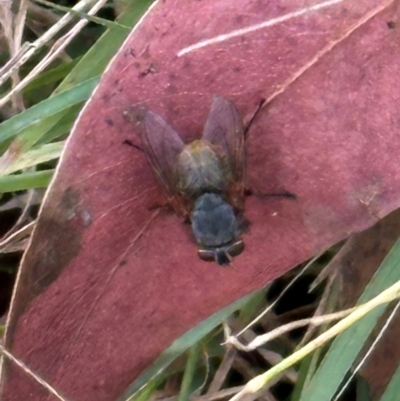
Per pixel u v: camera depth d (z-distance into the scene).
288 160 0.05
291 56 0.05
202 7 0.05
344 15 0.05
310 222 0.05
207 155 0.05
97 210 0.05
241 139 0.05
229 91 0.05
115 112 0.05
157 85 0.05
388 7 0.05
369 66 0.05
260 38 0.05
